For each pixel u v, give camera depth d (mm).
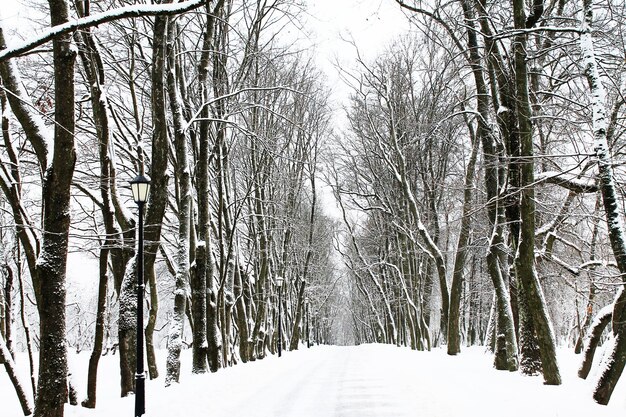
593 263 15414
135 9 6855
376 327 65312
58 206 8953
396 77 30578
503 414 8367
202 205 18141
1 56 6812
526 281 12023
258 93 25422
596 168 12305
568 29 10664
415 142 27766
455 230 31047
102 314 12406
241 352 25703
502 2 15086
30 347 12305
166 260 22141
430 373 15422
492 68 15070
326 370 20062
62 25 6871
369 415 9586
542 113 15773
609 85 12352
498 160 14820
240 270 27000
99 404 12773
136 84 19156
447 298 25031
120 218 14016
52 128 14633
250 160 27203
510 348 15633
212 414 10141
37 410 8641
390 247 42281
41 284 8859
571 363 18594
